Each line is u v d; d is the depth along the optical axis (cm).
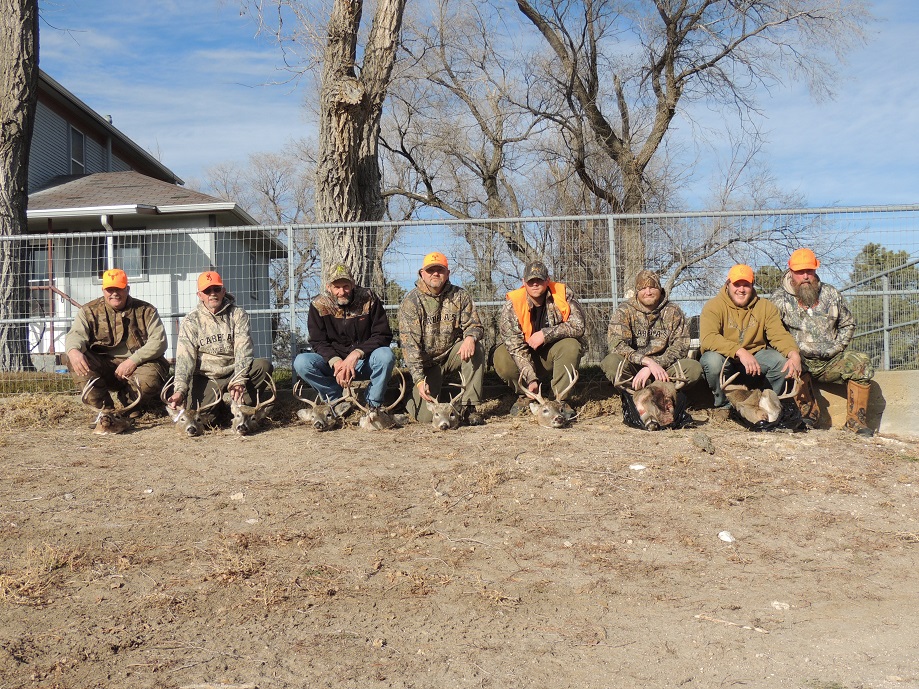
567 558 560
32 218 1903
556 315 885
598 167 2705
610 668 425
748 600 507
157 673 412
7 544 571
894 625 475
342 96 984
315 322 892
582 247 998
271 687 402
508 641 452
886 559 571
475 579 527
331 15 1029
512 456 749
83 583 512
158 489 679
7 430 885
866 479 708
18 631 452
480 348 888
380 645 444
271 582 516
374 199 1102
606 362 885
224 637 450
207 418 864
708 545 585
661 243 1035
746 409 836
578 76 2475
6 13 1239
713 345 866
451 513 627
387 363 869
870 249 973
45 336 1408
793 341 848
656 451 764
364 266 1035
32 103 1262
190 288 1562
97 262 1738
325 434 852
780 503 657
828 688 405
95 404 934
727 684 410
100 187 2131
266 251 1098
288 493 665
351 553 561
